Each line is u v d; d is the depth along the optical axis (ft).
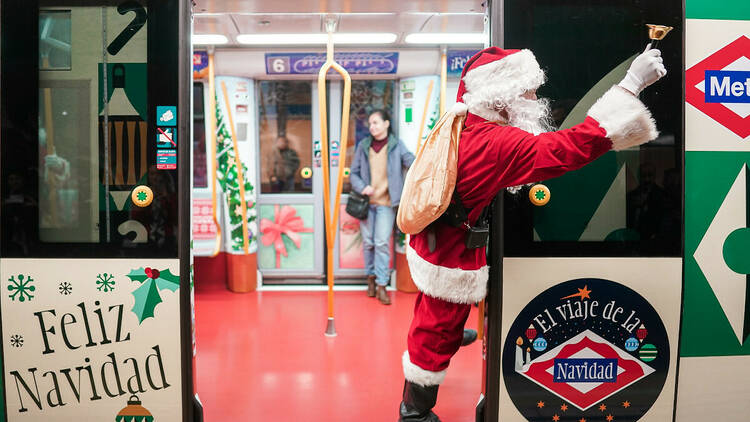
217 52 14.48
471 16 10.36
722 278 7.16
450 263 6.75
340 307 14.43
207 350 11.16
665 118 6.97
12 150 6.94
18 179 6.95
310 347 11.34
